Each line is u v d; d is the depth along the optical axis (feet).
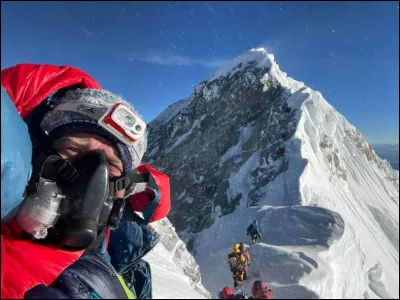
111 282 3.40
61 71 3.74
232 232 48.29
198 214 99.30
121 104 3.41
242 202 93.45
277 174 94.58
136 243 4.54
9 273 2.90
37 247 3.06
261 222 30.96
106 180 3.09
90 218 3.02
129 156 3.47
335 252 13.75
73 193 3.02
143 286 4.61
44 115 3.48
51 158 3.11
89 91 3.48
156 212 4.61
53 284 3.08
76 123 3.29
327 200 88.99
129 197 4.61
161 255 13.07
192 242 62.59
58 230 3.07
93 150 3.20
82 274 3.25
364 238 67.26
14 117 2.72
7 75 3.54
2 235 2.91
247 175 101.09
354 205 101.81
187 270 14.11
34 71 3.59
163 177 4.72
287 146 99.86
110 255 4.52
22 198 2.81
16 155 2.63
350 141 131.85
